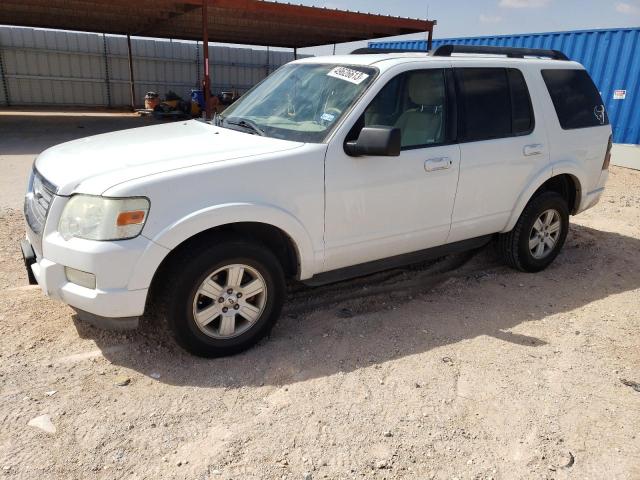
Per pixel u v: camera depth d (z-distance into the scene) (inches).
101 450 100.5
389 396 120.6
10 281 172.2
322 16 582.9
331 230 143.2
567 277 200.1
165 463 98.0
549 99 189.8
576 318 165.3
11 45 916.6
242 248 128.7
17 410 110.3
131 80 970.7
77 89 987.9
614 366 137.9
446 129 161.9
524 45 543.8
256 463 98.8
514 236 192.4
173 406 114.3
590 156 202.7
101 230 114.2
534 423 113.9
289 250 143.6
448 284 188.5
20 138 543.2
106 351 134.3
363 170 143.9
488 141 170.4
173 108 831.1
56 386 119.3
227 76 1122.7
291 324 154.5
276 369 129.9
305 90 161.2
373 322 156.6
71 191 119.0
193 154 130.4
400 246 159.8
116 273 115.0
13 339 137.3
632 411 119.4
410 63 155.9
